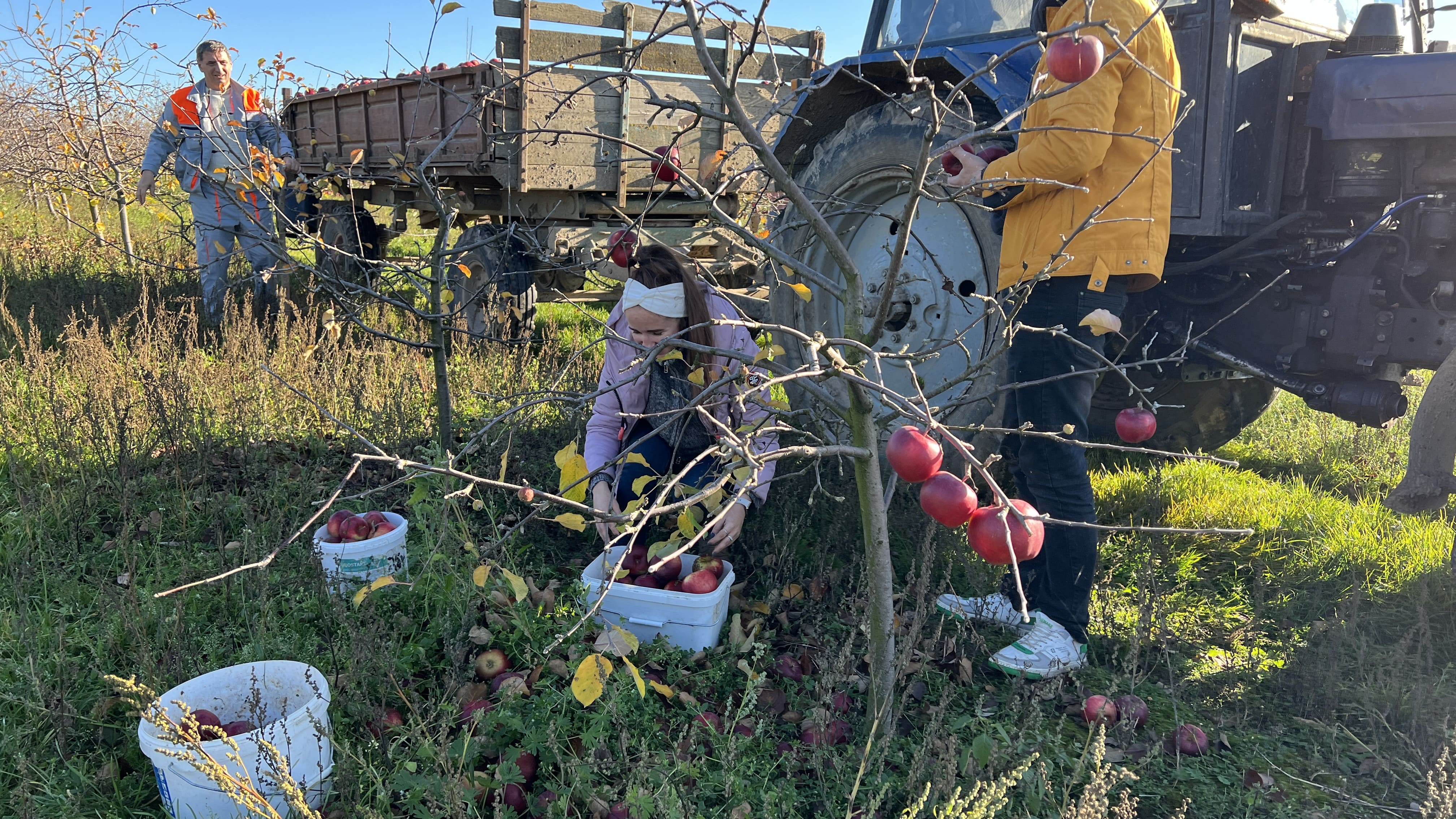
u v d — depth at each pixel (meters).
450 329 3.90
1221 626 3.19
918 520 3.53
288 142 6.39
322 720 2.08
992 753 2.10
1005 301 2.39
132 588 2.67
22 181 8.45
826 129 4.58
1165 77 2.46
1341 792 2.30
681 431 2.88
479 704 2.35
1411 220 2.93
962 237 3.81
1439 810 1.99
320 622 2.80
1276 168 3.33
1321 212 3.19
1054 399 2.64
